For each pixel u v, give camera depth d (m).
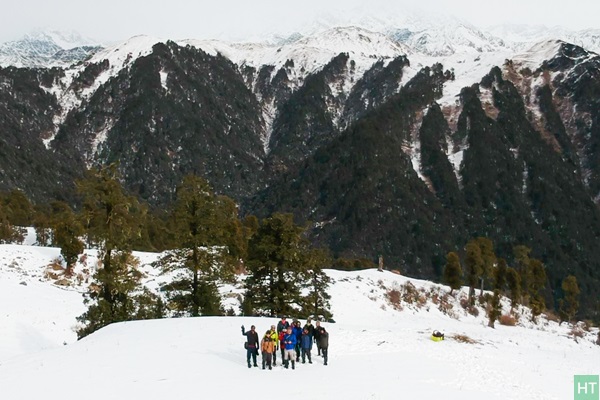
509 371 26.12
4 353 32.06
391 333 34.44
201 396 18.53
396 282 72.00
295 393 19.31
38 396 18.41
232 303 48.06
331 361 25.25
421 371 23.92
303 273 39.84
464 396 20.48
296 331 24.45
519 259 94.69
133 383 19.86
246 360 24.23
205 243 35.28
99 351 24.80
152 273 56.84
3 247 61.41
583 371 28.72
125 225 32.91
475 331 51.47
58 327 39.00
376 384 21.06
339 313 54.16
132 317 35.25
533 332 63.03
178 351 24.69
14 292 45.75
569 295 88.12
